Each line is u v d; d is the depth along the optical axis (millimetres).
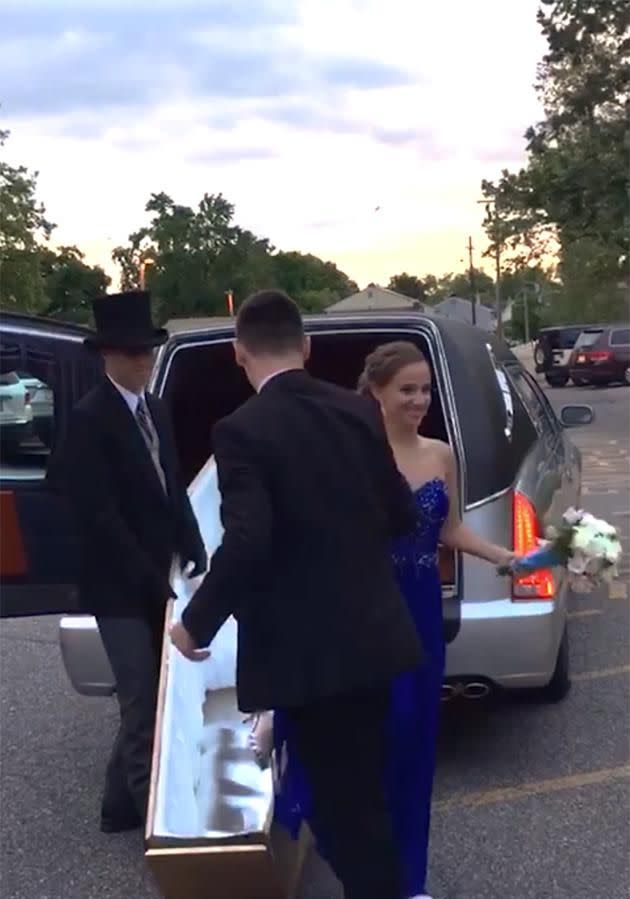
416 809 3551
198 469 6320
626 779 4668
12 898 3977
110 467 4090
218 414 6270
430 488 3598
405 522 3113
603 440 18781
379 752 3045
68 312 85750
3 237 46688
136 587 4109
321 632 2850
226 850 3178
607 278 43656
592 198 27547
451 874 3947
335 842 3029
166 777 3428
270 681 2850
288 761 3258
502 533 4559
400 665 2902
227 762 3662
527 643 4531
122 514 4137
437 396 5672
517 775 4762
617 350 32562
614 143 27422
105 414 4094
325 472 2910
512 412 5219
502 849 4117
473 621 4504
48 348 5070
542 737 5145
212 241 95812
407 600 3545
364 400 3127
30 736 5527
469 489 4559
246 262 96062
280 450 2863
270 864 3191
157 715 3639
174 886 3262
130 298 4121
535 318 90125
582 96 28312
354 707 2945
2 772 5094
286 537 2863
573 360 33094
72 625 4793
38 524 4977
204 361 5949
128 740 4285
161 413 4320
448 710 5500
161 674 3826
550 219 28031
